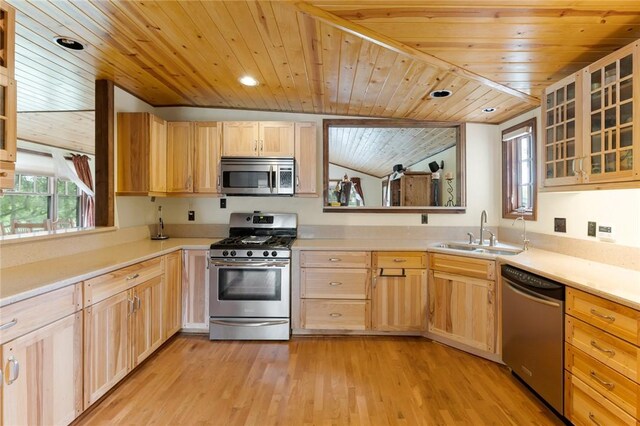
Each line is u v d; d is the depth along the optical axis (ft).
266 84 9.80
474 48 6.85
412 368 8.78
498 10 5.54
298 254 10.78
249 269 10.50
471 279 9.41
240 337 10.52
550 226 9.55
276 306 10.50
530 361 7.38
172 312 10.17
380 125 12.53
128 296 7.83
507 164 11.85
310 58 7.91
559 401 6.49
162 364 8.93
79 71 9.26
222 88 10.36
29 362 5.24
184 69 8.95
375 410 7.00
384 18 5.98
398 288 10.64
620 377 5.18
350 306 10.71
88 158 18.94
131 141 10.62
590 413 5.76
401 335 10.94
